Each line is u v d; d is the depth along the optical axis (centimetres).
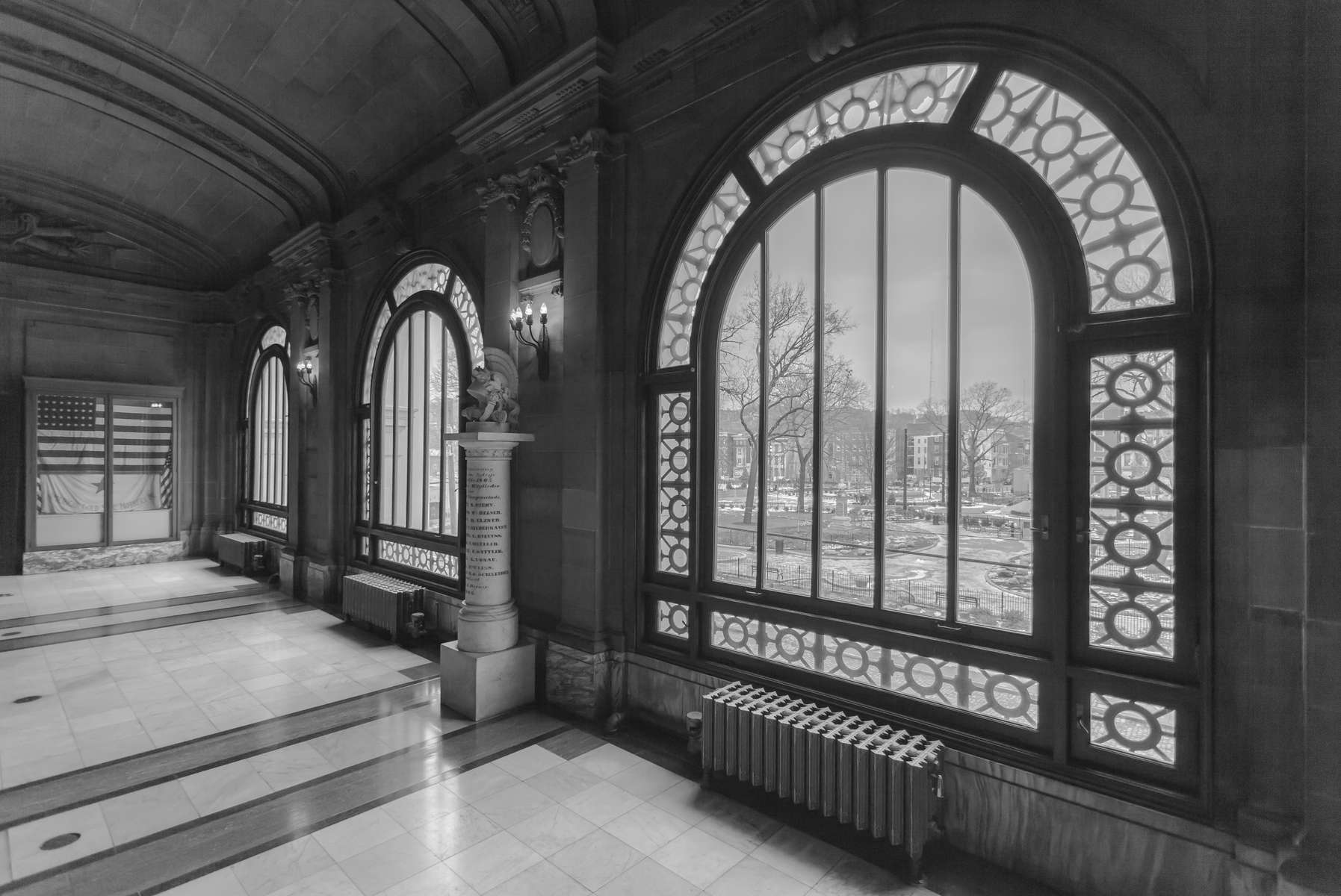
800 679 414
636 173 517
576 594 533
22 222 1120
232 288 1280
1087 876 301
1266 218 258
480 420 559
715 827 365
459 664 529
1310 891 236
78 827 365
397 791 404
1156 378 292
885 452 383
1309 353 246
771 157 443
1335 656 239
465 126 616
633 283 516
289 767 436
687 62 479
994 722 337
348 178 877
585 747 466
